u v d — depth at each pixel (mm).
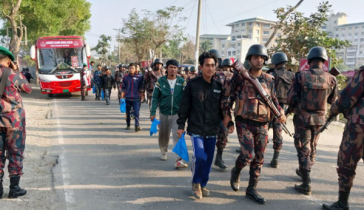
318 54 4172
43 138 7266
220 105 3977
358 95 3279
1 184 3881
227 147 6812
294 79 4270
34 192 4160
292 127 9305
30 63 55656
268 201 4055
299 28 11867
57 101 15227
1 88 3670
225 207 3842
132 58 49312
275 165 5465
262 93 3736
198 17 18125
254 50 3744
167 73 5461
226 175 5035
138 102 8203
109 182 4605
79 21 35312
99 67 15945
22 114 3889
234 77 3877
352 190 4512
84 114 11039
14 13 21125
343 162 3523
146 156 5992
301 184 4375
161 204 3896
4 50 3744
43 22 25609
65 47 16609
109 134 7836
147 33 27625
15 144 3865
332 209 3701
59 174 4883
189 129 3990
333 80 4191
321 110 4184
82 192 4219
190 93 3961
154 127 5664
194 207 3828
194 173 3969
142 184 4555
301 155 4270
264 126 3887
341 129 9320
